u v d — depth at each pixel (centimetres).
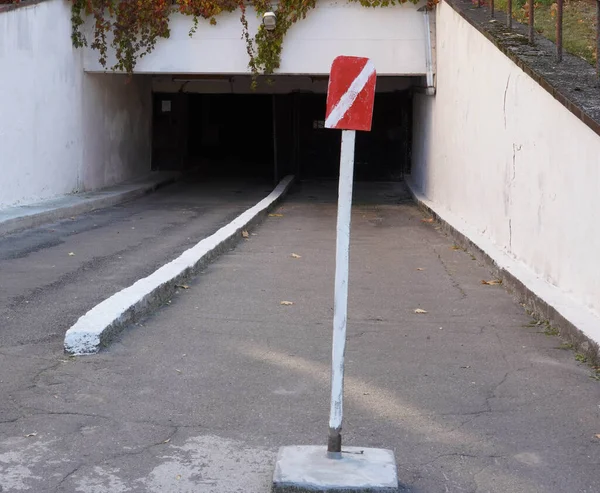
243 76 2175
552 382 546
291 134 2238
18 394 506
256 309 745
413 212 1625
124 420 468
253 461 416
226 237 1094
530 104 854
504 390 530
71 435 444
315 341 643
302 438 446
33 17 1446
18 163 1409
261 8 1609
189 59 1661
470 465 414
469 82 1223
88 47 1692
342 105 378
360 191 2020
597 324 621
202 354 598
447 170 1446
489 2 1309
